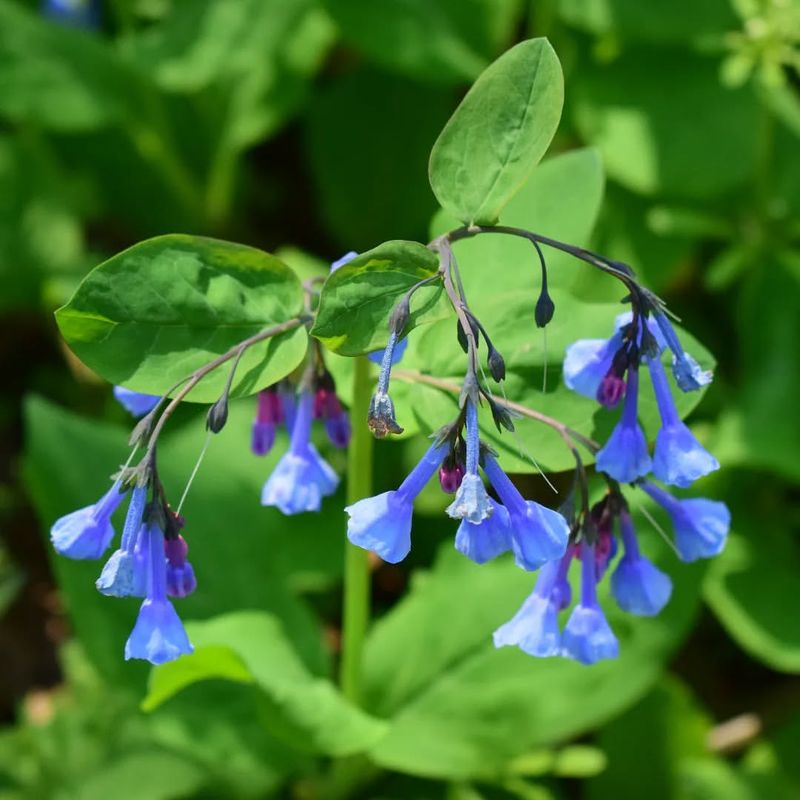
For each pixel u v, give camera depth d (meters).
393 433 0.55
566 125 0.86
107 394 0.87
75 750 0.72
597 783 0.73
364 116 0.94
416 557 0.77
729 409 0.77
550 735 0.67
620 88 0.83
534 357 0.61
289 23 0.83
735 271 0.79
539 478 0.79
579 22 0.81
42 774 0.71
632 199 0.81
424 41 0.81
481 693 0.68
